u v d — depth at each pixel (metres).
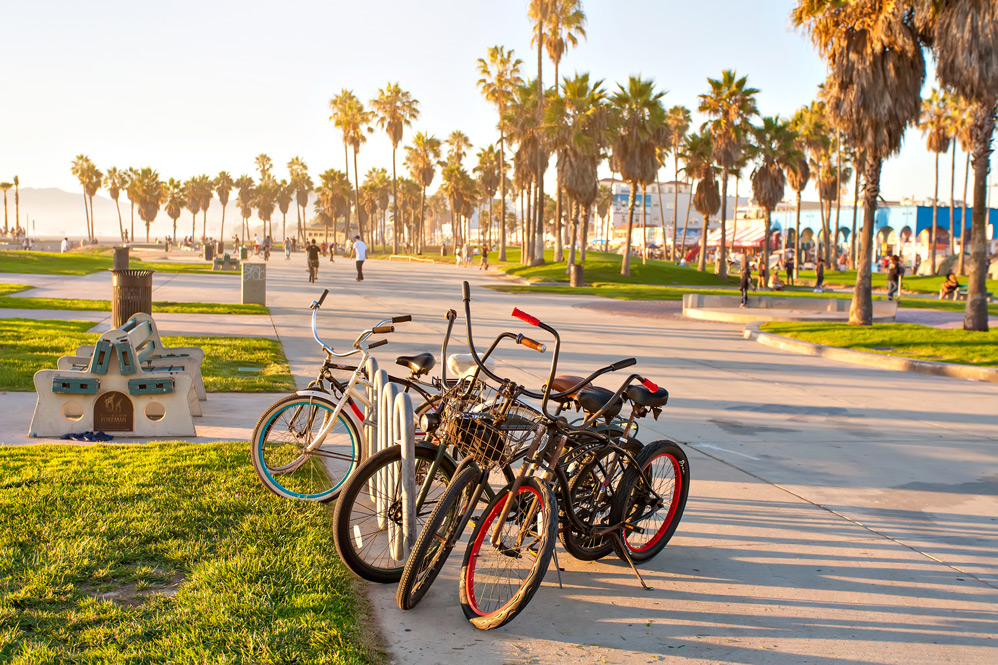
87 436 6.82
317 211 161.00
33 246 76.56
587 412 4.59
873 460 7.64
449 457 4.45
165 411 7.05
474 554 3.89
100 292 22.61
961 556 5.13
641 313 25.11
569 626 3.88
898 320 25.55
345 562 4.16
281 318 17.62
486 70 65.62
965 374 13.71
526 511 4.06
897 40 19.02
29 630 3.43
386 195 136.50
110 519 4.73
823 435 8.69
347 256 85.06
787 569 4.78
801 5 20.44
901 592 4.50
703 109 51.56
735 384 12.05
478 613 3.81
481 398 4.34
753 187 55.72
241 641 3.38
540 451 4.15
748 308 26.06
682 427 8.79
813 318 23.00
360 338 5.45
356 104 97.06
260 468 5.47
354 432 5.51
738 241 85.31
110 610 3.62
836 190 73.62
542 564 3.68
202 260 54.72
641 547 4.89
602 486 4.72
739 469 7.06
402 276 42.31
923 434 8.95
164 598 3.79
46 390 6.84
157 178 154.25
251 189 166.12
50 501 5.00
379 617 3.84
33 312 16.50
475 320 19.72
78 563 4.09
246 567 4.14
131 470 5.78
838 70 20.06
